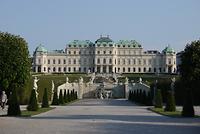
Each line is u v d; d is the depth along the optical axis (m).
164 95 132.62
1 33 118.38
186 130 43.44
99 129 43.94
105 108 95.94
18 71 112.75
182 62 123.62
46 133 39.66
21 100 115.19
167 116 66.81
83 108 95.12
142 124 50.75
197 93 116.50
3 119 56.81
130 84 199.75
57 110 85.06
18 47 114.25
